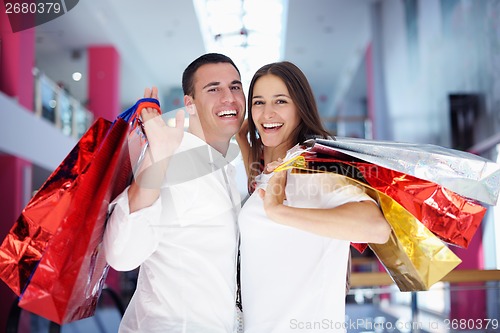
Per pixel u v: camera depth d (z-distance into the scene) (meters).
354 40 14.13
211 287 1.76
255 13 12.62
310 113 1.96
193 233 1.77
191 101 2.07
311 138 1.96
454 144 7.53
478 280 2.97
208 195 1.80
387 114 12.16
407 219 1.90
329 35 13.84
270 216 1.72
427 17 8.84
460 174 1.75
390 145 1.81
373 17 12.32
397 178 1.82
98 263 1.69
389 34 11.62
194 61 2.08
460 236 1.81
